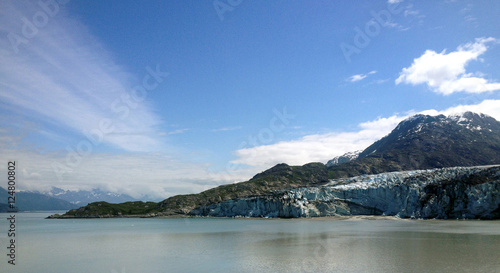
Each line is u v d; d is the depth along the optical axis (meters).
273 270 43.25
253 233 93.62
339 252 54.94
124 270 46.31
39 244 77.75
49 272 46.06
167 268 46.72
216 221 167.75
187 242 76.19
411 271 40.19
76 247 71.19
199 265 47.94
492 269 40.25
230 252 58.78
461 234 75.69
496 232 78.56
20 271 47.00
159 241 79.94
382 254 51.72
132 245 72.88
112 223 171.12
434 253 51.16
